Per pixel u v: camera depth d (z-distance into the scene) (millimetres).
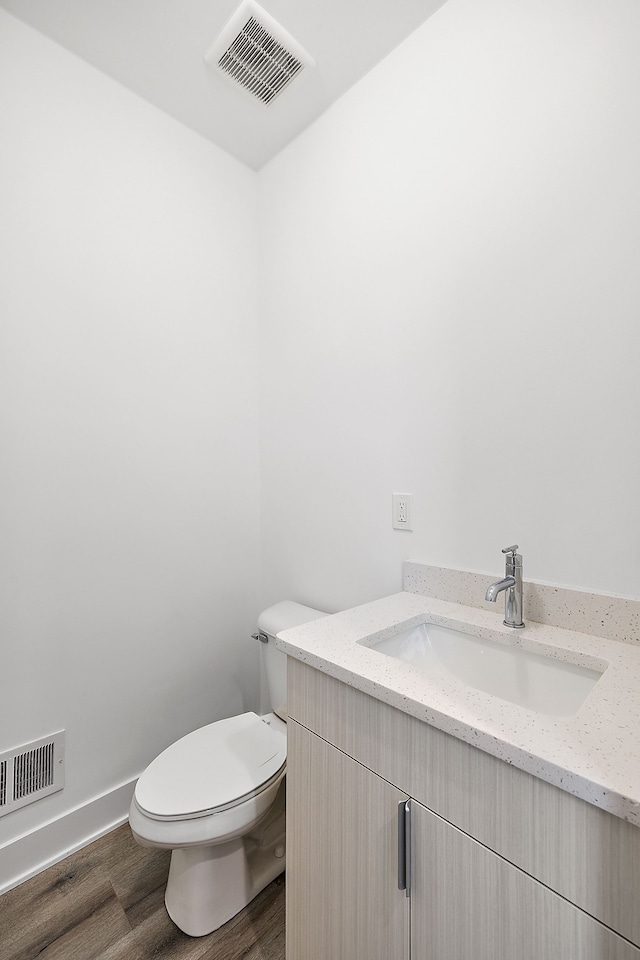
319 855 916
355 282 1539
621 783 518
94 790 1469
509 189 1138
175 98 1590
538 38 1081
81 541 1441
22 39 1307
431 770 710
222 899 1171
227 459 1864
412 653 1127
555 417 1066
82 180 1434
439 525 1304
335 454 1622
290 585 1828
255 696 1972
